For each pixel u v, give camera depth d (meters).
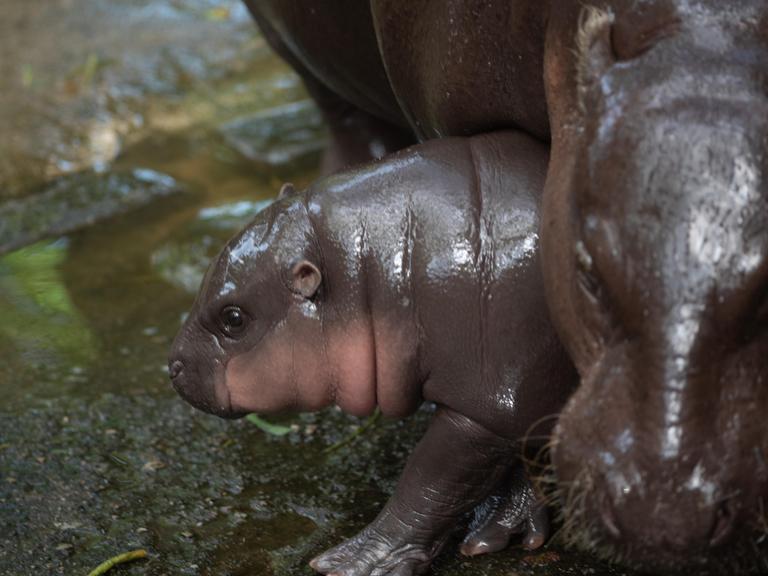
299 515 7.93
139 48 15.70
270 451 8.62
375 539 7.19
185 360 7.50
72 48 15.75
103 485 8.31
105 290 10.91
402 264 6.91
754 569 5.51
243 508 8.03
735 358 5.18
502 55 7.04
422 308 6.85
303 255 7.09
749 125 5.29
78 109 14.16
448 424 6.91
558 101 6.30
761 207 5.18
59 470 8.48
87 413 9.12
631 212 5.31
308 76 10.72
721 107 5.36
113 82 14.76
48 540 7.75
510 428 6.77
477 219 6.84
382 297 6.93
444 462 6.93
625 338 5.37
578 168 5.64
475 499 7.07
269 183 12.60
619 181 5.38
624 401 5.25
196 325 7.45
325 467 8.41
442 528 7.13
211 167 13.00
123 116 14.08
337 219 7.07
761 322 5.22
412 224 6.95
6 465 8.53
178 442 8.77
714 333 5.12
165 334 10.19
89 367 9.76
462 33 7.20
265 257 7.18
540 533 7.42
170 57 15.42
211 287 7.35
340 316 7.06
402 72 8.05
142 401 9.26
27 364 9.83
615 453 5.20
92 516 8.00
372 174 7.18
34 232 11.90
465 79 7.32
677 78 5.52
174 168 13.03
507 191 6.89
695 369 5.11
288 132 13.49
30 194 12.53
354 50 8.95
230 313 7.28
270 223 7.27
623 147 5.42
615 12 6.04
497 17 6.96
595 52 5.88
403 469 7.93
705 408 5.09
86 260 11.42
